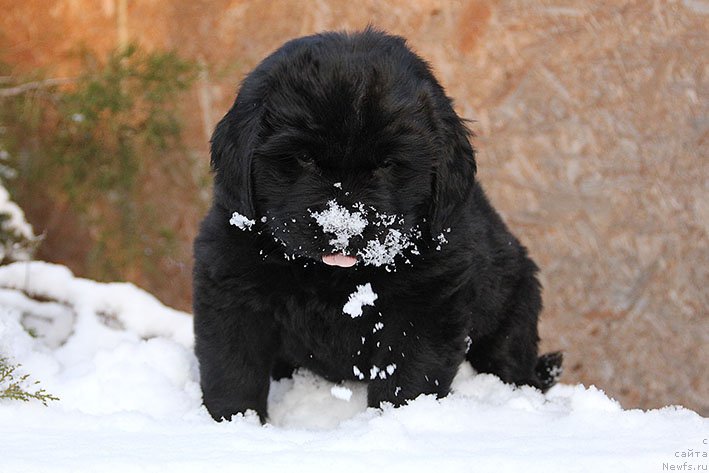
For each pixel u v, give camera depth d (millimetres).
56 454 2695
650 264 7098
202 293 3750
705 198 6961
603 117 7160
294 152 3365
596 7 7125
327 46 3656
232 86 7691
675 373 7023
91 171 7500
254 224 3570
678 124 7023
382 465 2643
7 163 7523
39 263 5500
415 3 7352
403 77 3545
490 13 7277
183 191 7934
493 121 7320
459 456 2746
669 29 7008
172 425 3275
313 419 3979
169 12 7867
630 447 2891
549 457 2736
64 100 7180
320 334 3795
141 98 7453
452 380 3857
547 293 7258
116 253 7680
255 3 7660
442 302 3699
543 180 7258
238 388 3805
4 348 3781
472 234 3896
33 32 7945
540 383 4773
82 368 4066
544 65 7246
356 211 3271
